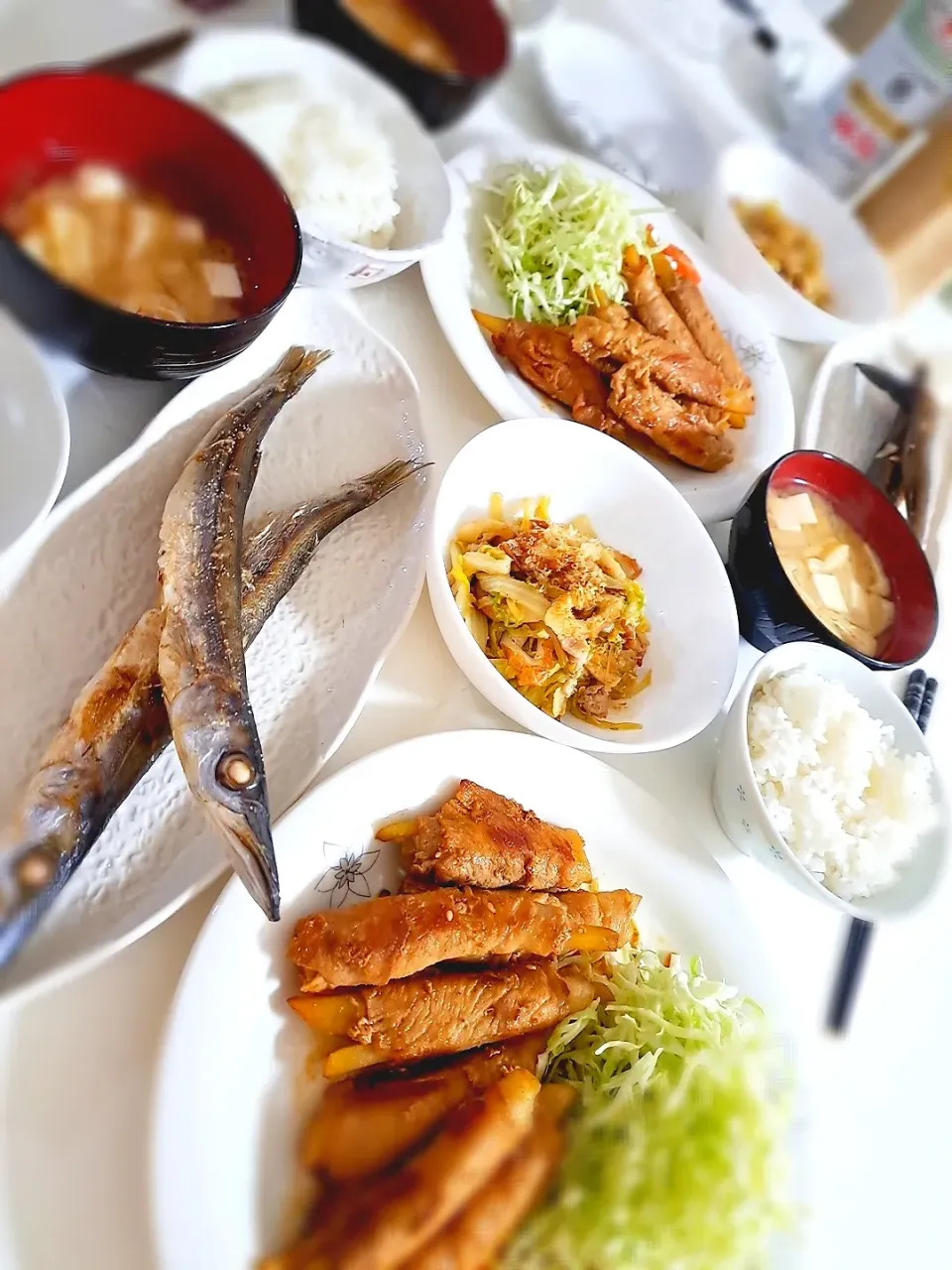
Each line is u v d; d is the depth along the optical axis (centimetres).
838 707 46
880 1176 44
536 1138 35
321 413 43
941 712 57
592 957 40
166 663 33
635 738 44
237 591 35
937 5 65
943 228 69
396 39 43
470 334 48
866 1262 42
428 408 48
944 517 63
